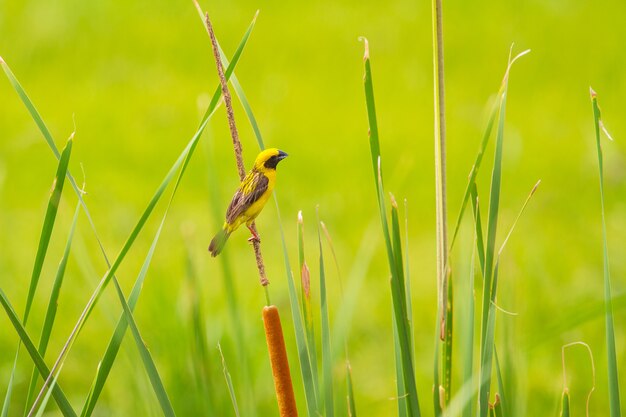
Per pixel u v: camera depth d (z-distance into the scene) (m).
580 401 8.95
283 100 19.12
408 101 19.25
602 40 22.64
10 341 10.09
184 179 15.30
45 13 22.33
